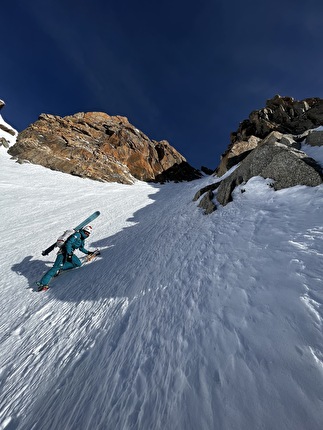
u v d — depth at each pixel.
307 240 3.41
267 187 7.15
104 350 2.86
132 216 15.28
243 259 3.74
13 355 3.33
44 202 19.27
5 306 5.06
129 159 46.75
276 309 2.32
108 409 1.96
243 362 1.87
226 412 1.54
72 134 42.69
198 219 8.68
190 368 2.03
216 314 2.66
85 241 10.07
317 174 5.88
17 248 9.56
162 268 5.00
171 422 1.62
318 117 22.64
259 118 26.86
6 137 43.38
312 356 1.70
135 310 3.59
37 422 2.15
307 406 1.42
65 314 4.22
